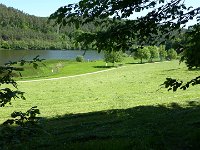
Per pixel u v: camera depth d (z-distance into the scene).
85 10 7.59
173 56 119.44
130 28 8.29
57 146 13.30
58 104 35.44
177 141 11.80
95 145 10.78
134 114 22.94
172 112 21.34
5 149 6.16
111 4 7.82
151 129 15.34
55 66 96.56
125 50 8.83
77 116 25.48
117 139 12.91
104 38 8.21
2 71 6.58
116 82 56.56
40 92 46.78
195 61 8.20
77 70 89.75
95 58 158.38
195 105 24.62
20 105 34.88
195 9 8.32
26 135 6.15
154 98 33.50
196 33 8.10
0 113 29.73
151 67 89.62
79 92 45.53
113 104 31.64
